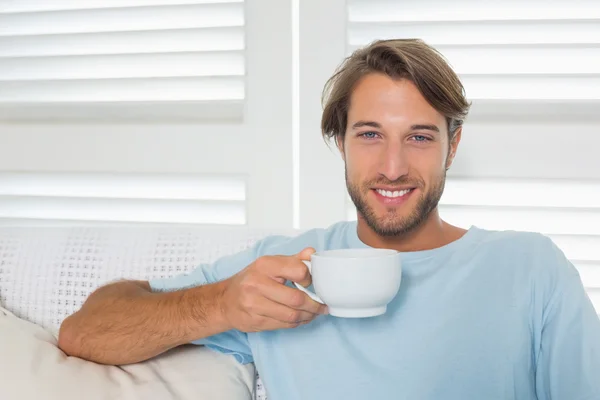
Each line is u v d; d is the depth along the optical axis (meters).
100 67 1.83
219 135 1.80
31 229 1.38
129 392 1.04
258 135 1.78
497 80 1.65
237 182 1.81
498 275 1.16
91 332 1.13
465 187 1.69
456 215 1.70
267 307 0.99
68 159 1.88
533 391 1.15
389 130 1.13
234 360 1.20
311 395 1.15
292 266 0.98
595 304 1.66
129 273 1.30
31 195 1.88
